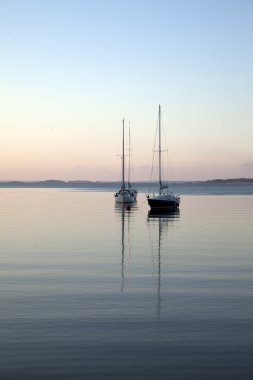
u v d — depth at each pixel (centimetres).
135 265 2119
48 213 5494
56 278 1831
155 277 1856
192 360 1008
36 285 1706
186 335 1159
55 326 1225
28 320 1275
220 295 1560
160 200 6044
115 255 2400
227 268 2048
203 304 1446
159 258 2309
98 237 3164
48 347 1078
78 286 1691
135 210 6112
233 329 1205
